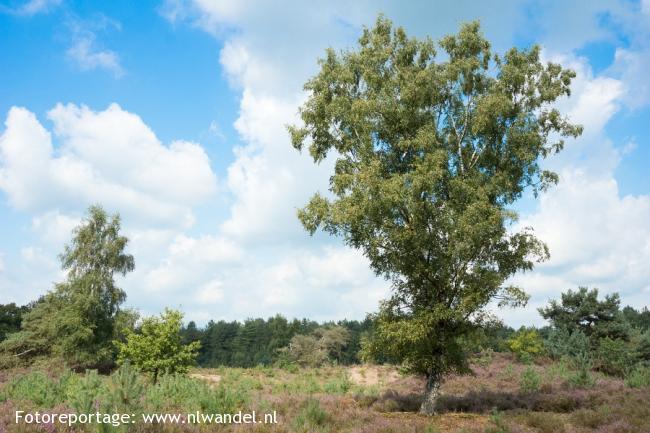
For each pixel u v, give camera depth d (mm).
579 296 44156
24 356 42656
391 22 18969
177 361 24281
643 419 13945
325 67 18984
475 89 18719
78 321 39188
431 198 16781
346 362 96062
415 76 17625
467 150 18875
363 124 17453
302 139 19047
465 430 13109
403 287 17469
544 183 18391
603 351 35938
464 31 18031
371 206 15945
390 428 12883
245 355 111500
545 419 14367
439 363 16906
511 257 17250
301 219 17578
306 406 15430
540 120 18312
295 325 117375
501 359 40031
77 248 43406
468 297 15695
